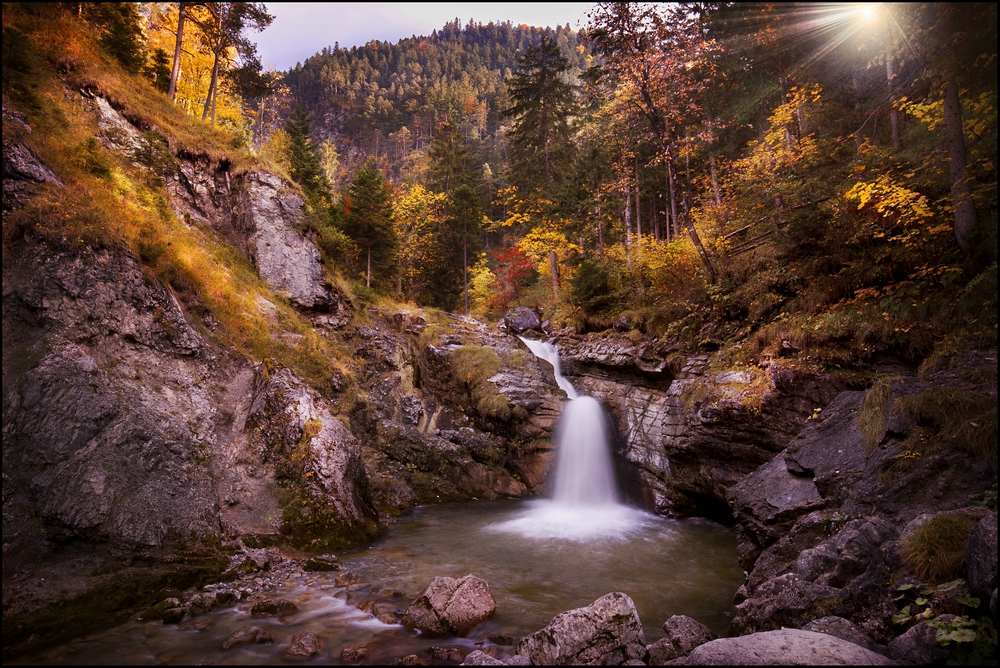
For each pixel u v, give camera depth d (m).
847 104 15.12
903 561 4.84
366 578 8.14
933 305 8.35
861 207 9.96
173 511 7.79
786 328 10.87
